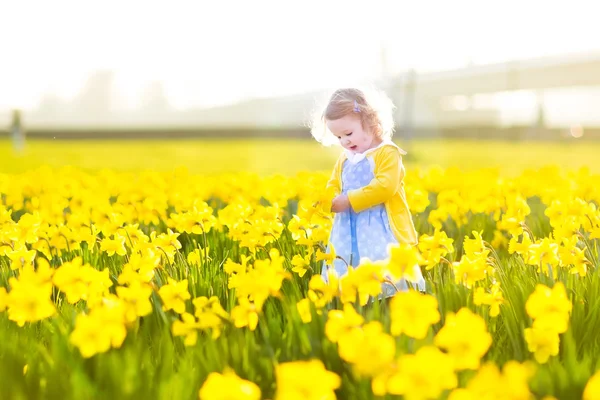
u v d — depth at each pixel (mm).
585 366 2529
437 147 37188
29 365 2652
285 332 2914
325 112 4227
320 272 4176
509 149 34812
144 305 2828
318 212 4219
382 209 4148
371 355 2131
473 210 5688
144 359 2734
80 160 23672
